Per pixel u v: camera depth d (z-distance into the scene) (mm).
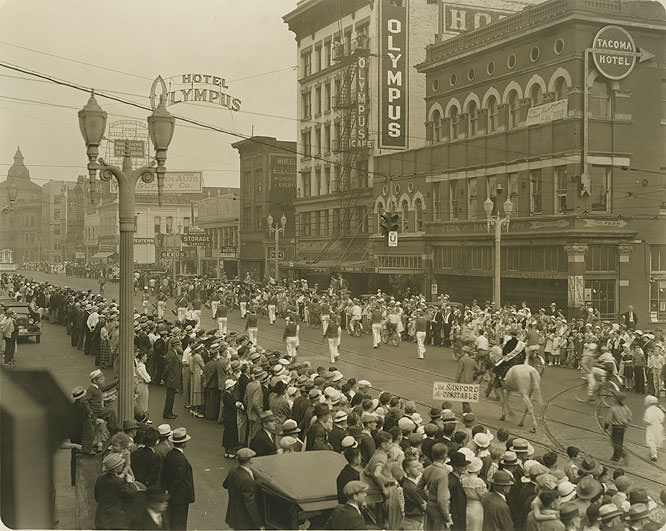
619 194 33344
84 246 86250
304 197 56750
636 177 33594
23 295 44969
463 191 39625
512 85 36250
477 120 38750
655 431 15703
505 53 36750
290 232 60938
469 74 39375
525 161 35312
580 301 31719
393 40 48875
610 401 18922
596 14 32719
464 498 9922
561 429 18250
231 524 9273
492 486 9719
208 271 68312
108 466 9250
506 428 18281
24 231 95375
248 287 46781
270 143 60500
